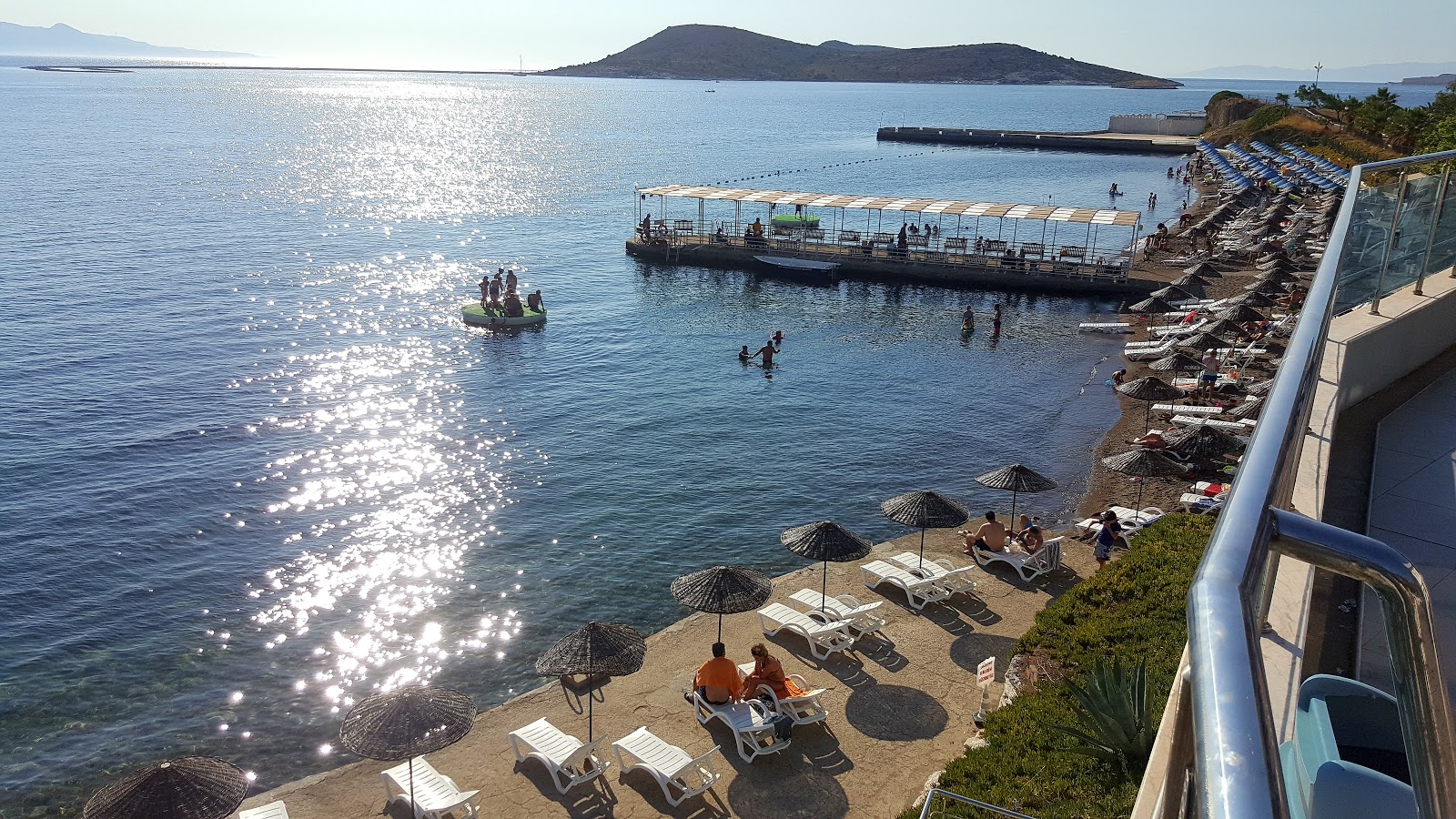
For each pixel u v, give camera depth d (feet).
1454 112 254.88
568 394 133.90
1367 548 5.65
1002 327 174.50
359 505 96.22
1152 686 43.55
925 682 58.85
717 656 55.26
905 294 204.44
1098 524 81.66
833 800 48.88
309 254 234.79
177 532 89.51
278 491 99.19
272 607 77.00
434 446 112.88
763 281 216.54
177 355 146.61
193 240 245.45
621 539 88.74
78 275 198.70
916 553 78.18
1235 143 430.20
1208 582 4.88
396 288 200.75
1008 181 408.46
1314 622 19.63
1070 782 39.83
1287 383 8.11
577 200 351.87
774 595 71.87
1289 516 5.97
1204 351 130.62
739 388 137.69
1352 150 333.21
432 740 45.65
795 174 439.63
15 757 59.31
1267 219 224.94
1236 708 3.93
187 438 113.19
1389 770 10.94
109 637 72.38
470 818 48.42
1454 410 30.25
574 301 194.70
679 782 50.52
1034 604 68.74
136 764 58.85
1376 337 31.48
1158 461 82.17
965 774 43.14
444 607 77.00
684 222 249.55
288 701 65.31
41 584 79.56
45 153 437.58
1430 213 36.50
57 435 112.37
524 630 73.82
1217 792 3.55
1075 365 148.05
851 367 149.18
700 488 100.83
